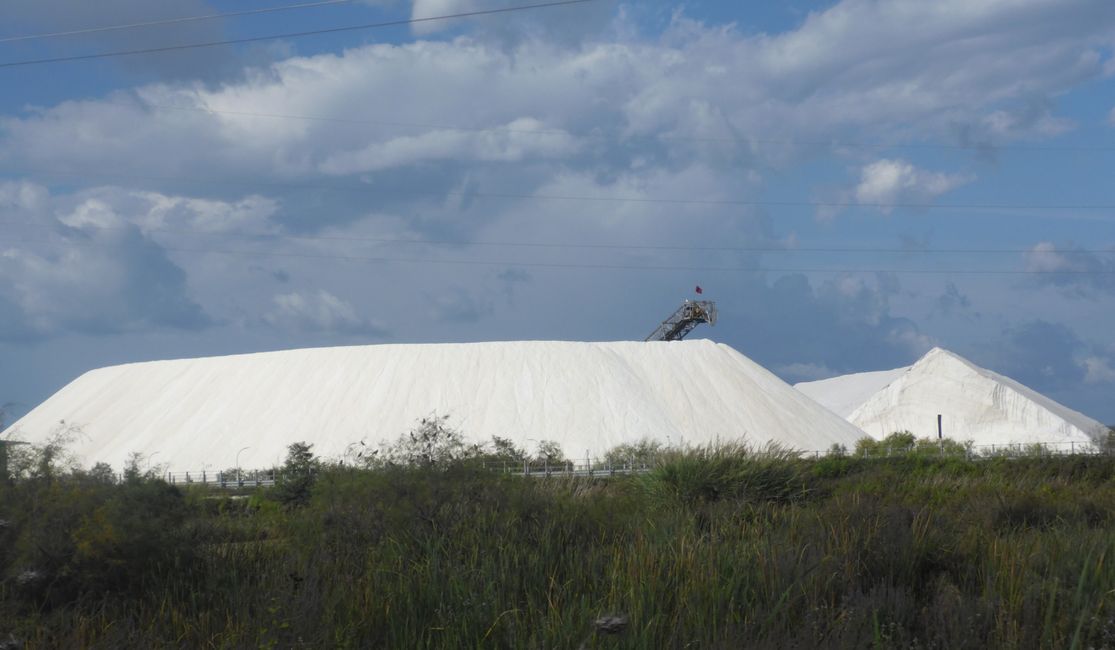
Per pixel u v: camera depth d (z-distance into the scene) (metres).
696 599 10.02
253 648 9.20
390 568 11.70
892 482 24.42
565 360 78.31
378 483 14.93
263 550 13.67
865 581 11.09
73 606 11.04
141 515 12.14
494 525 13.57
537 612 10.01
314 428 70.50
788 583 10.56
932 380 84.94
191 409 77.19
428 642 9.44
